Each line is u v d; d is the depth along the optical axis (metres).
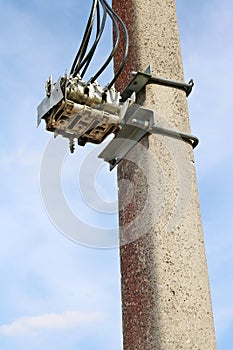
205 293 3.14
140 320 3.10
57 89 3.24
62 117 3.27
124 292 3.29
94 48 3.62
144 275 3.17
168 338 2.95
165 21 3.98
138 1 3.98
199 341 2.99
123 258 3.37
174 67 3.81
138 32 3.87
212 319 3.09
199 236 3.30
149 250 3.19
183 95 3.71
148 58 3.77
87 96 3.25
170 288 3.07
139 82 3.60
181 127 3.58
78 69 3.63
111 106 3.32
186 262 3.18
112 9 3.84
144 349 3.01
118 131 3.44
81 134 3.40
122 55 3.95
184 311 3.04
